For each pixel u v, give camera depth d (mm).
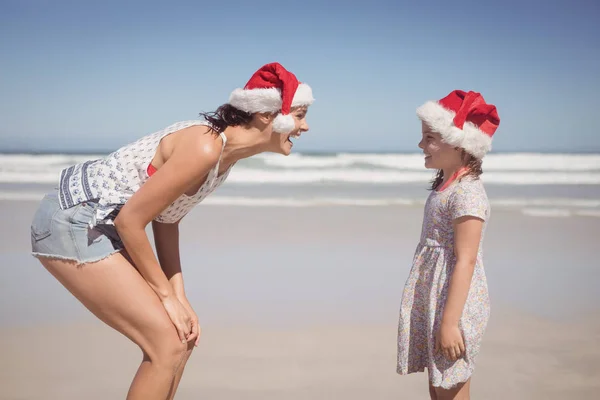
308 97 2768
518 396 3719
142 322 2629
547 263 7000
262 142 2752
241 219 9578
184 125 2746
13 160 20297
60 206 2686
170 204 2723
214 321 5098
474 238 2730
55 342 4652
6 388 3854
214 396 3744
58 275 2709
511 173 16203
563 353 4395
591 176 15578
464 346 2773
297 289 5969
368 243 7898
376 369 4152
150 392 2674
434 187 3182
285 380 3971
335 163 18875
